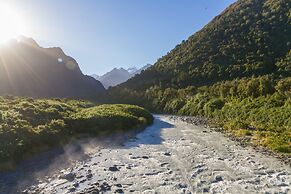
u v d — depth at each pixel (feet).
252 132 96.43
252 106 141.69
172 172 55.67
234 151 73.15
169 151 74.79
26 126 70.79
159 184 48.75
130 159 66.13
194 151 74.18
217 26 386.93
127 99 347.15
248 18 373.81
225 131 107.96
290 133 88.43
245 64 282.36
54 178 51.39
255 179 51.08
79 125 93.25
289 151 70.18
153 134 106.11
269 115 118.21
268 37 315.78
